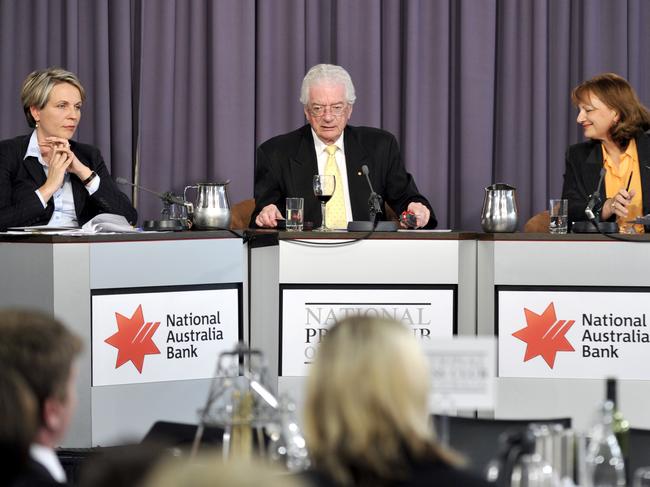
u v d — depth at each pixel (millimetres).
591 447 4168
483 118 11789
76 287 7004
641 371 7215
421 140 11898
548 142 12023
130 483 1988
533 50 11852
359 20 11797
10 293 7125
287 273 7398
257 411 4438
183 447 5105
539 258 7293
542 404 7309
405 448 2879
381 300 7414
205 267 7375
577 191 8852
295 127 11922
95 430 7055
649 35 12031
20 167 8625
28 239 7043
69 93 8648
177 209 8305
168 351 7258
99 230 7359
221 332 7445
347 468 2879
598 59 11977
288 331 7414
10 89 11812
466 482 2879
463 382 4188
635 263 7199
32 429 2877
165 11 11766
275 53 11906
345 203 9156
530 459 3783
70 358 3012
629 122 8727
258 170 9391
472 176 11812
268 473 1696
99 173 8859
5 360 2896
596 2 11883
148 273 7188
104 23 11703
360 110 11828
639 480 3814
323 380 2896
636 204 8555
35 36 11766
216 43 11758
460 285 7418
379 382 2848
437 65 11859
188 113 11969
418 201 9195
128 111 11820
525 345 7316
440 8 11828
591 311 7250
